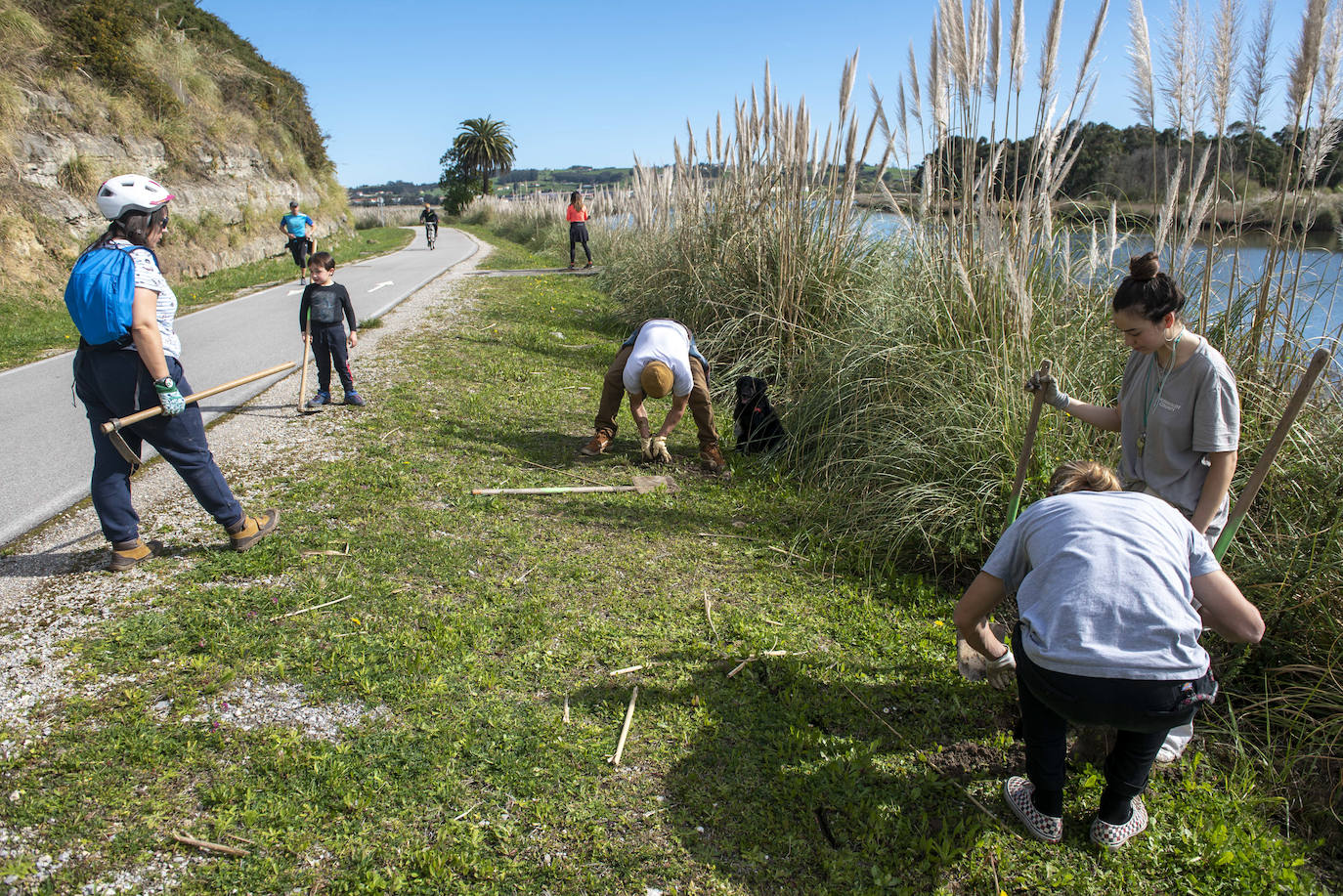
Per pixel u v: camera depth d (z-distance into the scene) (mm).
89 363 3662
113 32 18109
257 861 2402
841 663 3648
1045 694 2451
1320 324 4039
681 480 5883
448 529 4727
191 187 19094
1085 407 3219
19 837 2400
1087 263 5402
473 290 14812
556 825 2625
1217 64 3967
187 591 3803
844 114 7367
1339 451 3869
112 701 3008
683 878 2469
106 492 3836
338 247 26781
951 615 4160
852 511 5043
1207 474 2842
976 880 2551
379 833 2533
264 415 6707
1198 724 3408
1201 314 4078
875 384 5602
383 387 7719
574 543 4684
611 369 6066
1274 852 2703
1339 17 3541
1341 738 3223
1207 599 2523
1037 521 2613
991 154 5363
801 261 7703
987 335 5227
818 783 2887
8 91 14117
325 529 4578
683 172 10492
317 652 3412
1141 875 2629
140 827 2482
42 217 14039
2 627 3438
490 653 3521
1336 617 3506
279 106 28156
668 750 3006
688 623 3900
